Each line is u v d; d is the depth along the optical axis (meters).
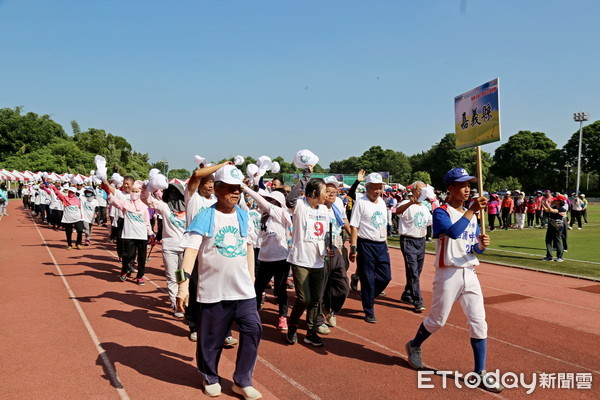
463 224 3.98
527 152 74.00
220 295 3.67
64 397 3.70
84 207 13.19
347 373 4.40
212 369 3.78
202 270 3.72
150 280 8.61
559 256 11.60
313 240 5.07
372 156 110.00
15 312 6.14
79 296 7.09
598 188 71.56
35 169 57.59
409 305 7.21
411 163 106.50
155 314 6.27
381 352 5.02
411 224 6.89
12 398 3.64
